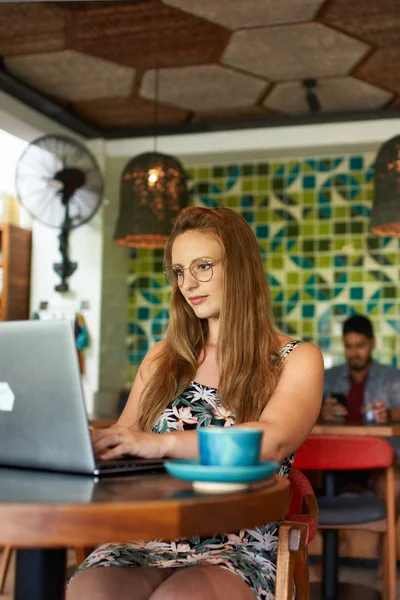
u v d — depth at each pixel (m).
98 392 5.61
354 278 5.79
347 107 5.33
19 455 1.32
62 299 5.79
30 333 1.24
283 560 1.34
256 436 1.17
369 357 4.76
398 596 3.40
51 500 1.02
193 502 1.03
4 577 2.84
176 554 1.51
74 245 5.79
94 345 5.68
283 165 5.96
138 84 4.93
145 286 6.14
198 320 1.86
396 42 4.22
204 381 1.80
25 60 4.59
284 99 5.16
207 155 5.77
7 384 1.30
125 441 1.36
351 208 5.82
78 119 5.55
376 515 2.99
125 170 4.60
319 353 1.73
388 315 5.71
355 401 4.73
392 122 5.34
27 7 3.87
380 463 2.79
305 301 5.87
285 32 4.13
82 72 4.75
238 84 4.90
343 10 3.85
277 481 1.29
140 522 0.98
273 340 1.77
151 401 1.78
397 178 4.06
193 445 1.39
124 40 4.27
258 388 1.69
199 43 4.29
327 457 2.78
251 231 1.86
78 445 1.25
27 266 5.86
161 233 4.48
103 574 1.40
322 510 2.98
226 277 1.76
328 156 5.87
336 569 3.16
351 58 4.46
